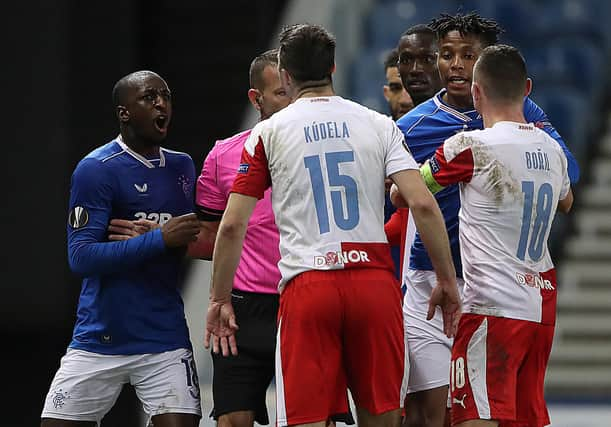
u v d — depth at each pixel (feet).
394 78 63.52
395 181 45.39
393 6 129.70
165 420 52.54
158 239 51.06
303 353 44.45
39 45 128.47
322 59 45.98
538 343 48.32
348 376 45.80
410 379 54.49
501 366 47.47
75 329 53.93
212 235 54.85
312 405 44.45
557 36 130.82
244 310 53.67
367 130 45.52
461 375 48.16
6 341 131.44
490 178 47.50
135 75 53.11
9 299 134.41
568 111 115.75
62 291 134.00
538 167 48.06
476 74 49.37
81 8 127.34
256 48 131.34
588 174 116.78
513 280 47.60
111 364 52.80
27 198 131.95
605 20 133.69
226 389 53.21
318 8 116.47
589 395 96.22
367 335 44.68
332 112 45.52
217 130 126.93
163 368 52.85
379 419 45.37
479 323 47.75
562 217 110.42
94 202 52.24
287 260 45.01
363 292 44.29
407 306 55.11
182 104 130.11
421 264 54.39
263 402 53.83
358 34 126.11
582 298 105.19
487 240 47.83
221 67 131.13
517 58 48.85
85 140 128.77
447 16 54.70
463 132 48.44
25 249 133.08
